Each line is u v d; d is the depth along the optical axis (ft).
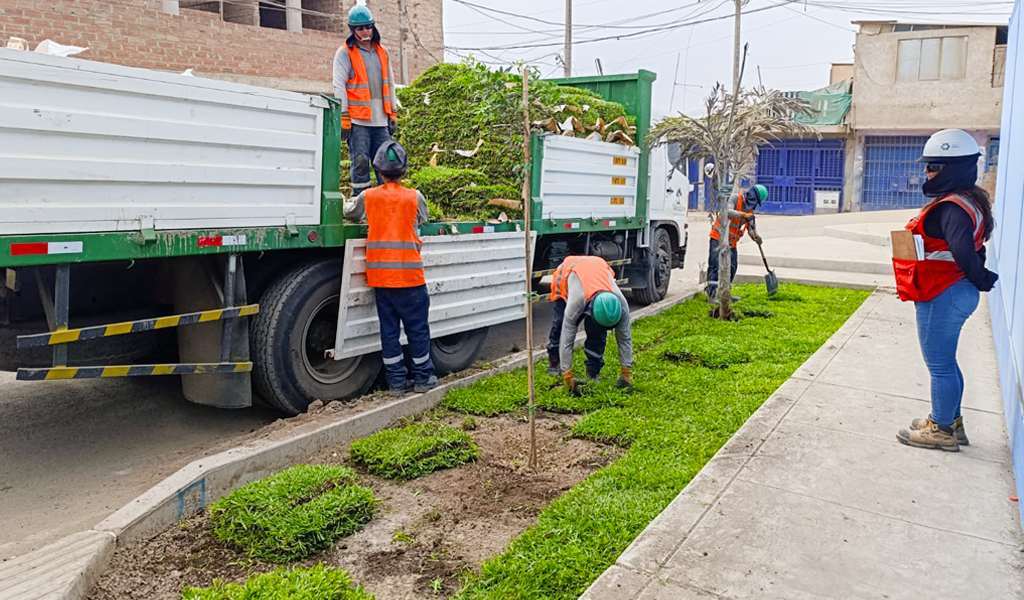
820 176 104.63
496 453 16.33
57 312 13.84
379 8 57.88
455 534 12.73
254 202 16.63
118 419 18.94
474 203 23.43
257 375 17.78
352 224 19.03
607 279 19.21
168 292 17.20
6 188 12.68
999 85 91.04
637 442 16.19
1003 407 17.46
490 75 17.97
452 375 21.52
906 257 14.17
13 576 10.50
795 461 14.20
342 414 17.39
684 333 27.53
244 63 48.52
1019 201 17.66
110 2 41.83
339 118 18.38
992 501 12.58
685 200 38.22
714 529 11.60
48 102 12.96
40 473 15.61
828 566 10.57
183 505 13.12
